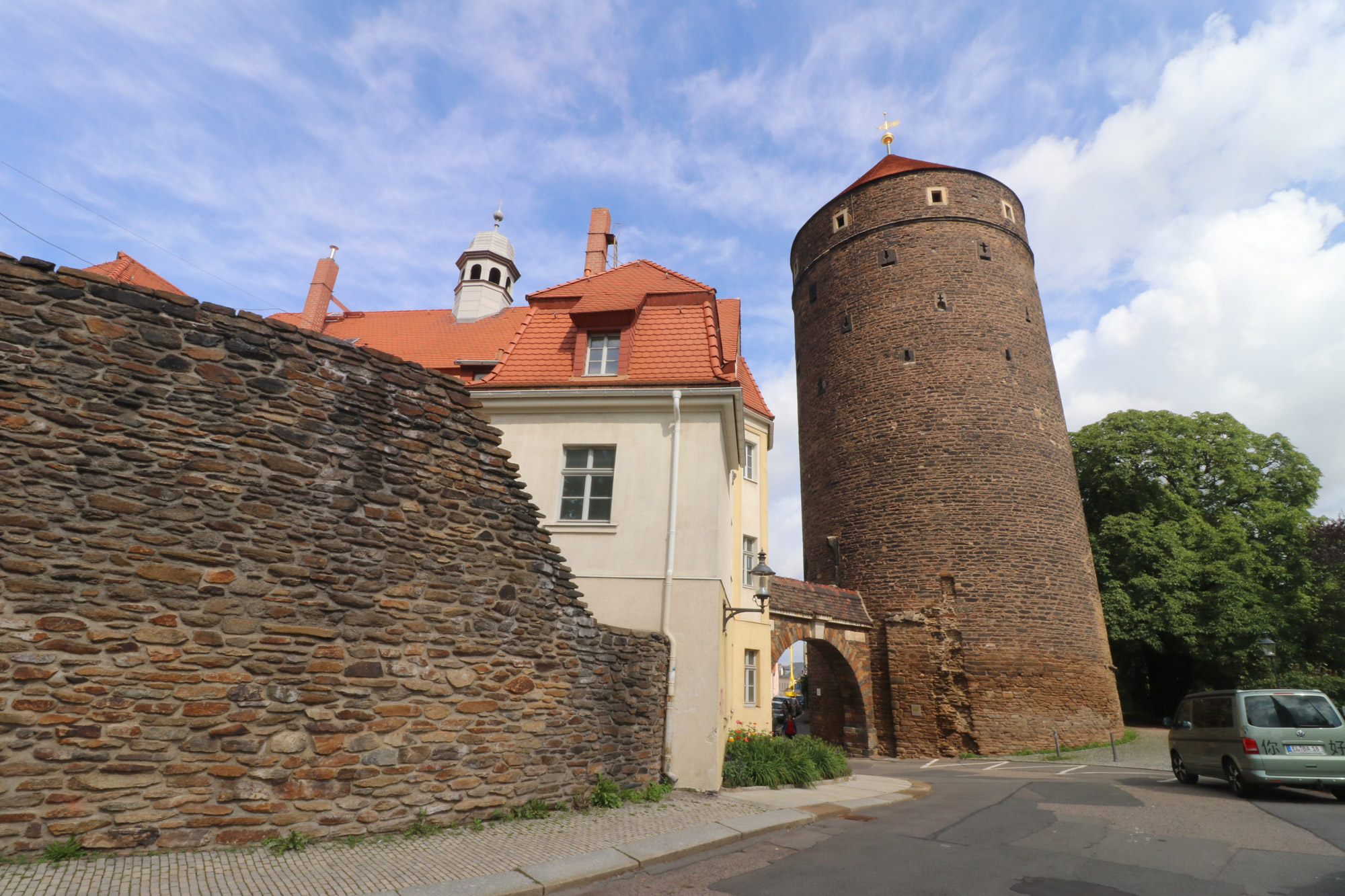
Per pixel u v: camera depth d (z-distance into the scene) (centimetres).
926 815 890
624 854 608
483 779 670
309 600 579
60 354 511
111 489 510
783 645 2033
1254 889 531
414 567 652
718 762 998
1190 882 554
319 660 575
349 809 569
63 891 407
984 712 2147
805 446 2933
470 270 2383
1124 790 1137
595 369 1252
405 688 623
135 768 484
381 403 662
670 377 1177
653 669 976
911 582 2352
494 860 558
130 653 495
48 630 470
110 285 541
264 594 557
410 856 543
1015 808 955
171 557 522
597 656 848
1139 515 2966
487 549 717
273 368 603
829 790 1116
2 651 453
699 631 1038
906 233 2738
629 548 1089
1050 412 2564
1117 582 2788
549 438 1166
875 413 2594
